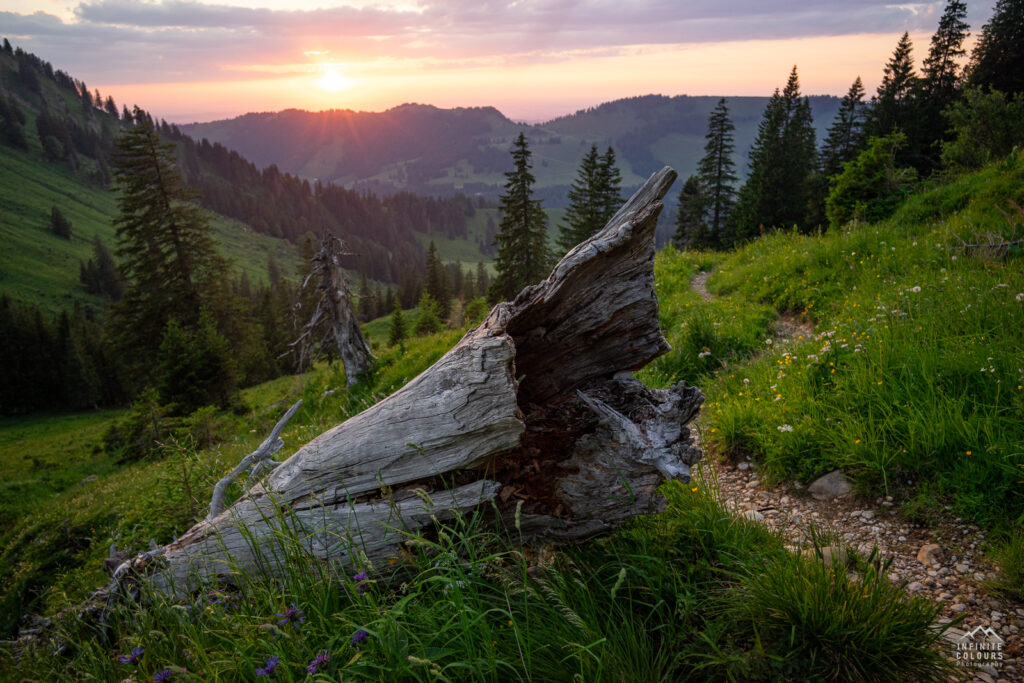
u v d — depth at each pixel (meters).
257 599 2.76
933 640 2.63
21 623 7.22
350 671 2.22
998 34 31.70
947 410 4.27
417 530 3.08
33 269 146.25
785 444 4.91
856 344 5.85
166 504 6.34
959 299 6.24
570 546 3.34
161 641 2.82
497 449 3.02
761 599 2.80
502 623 2.65
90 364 77.00
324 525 3.07
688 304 12.09
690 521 3.49
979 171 12.87
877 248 10.42
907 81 44.56
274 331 86.25
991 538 3.54
